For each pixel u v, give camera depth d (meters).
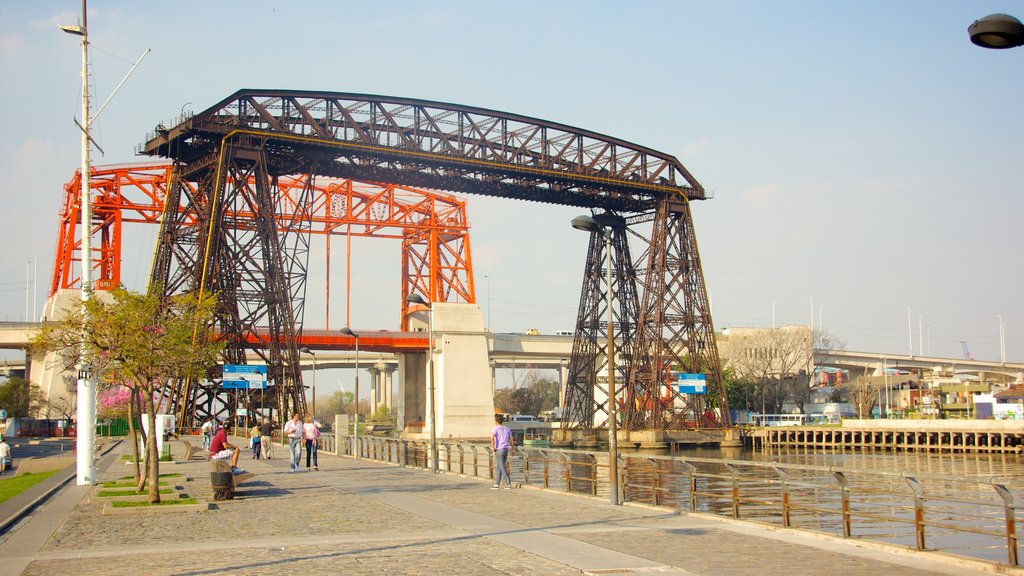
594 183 112.19
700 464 86.31
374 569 18.33
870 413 166.12
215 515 28.16
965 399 172.00
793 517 39.50
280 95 95.25
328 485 39.59
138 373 33.88
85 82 37.22
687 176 120.31
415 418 156.25
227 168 91.12
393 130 101.62
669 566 18.61
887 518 21.44
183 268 93.12
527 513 28.48
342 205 167.38
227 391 95.62
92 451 39.00
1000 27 14.77
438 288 175.50
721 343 184.12
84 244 36.22
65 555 20.38
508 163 106.38
